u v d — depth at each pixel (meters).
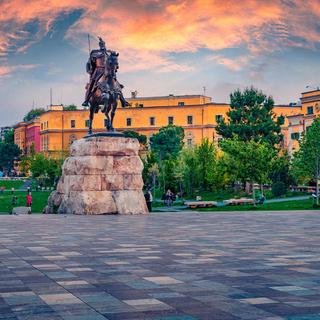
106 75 32.97
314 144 51.97
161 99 142.25
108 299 7.98
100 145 31.02
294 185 72.44
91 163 30.83
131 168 31.67
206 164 70.75
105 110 33.16
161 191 76.88
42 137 152.62
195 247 14.70
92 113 34.28
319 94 93.75
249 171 46.34
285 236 17.97
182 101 140.88
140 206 31.70
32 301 7.84
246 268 10.95
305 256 12.80
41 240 16.61
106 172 31.08
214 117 132.00
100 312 7.16
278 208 41.78
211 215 31.19
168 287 8.91
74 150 32.19
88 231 19.89
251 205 47.06
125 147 31.58
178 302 7.77
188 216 29.81
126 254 13.20
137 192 31.86
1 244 15.48
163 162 79.88
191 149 77.38
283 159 69.62
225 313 7.10
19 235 18.25
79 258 12.48
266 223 24.30
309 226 22.47
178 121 134.88
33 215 30.14
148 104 142.38
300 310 7.27
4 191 98.06
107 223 23.98
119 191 31.28
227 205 48.34
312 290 8.65
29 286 9.02
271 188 69.44
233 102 81.00
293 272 10.45
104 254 13.20
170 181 71.88
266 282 9.36
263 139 76.75
